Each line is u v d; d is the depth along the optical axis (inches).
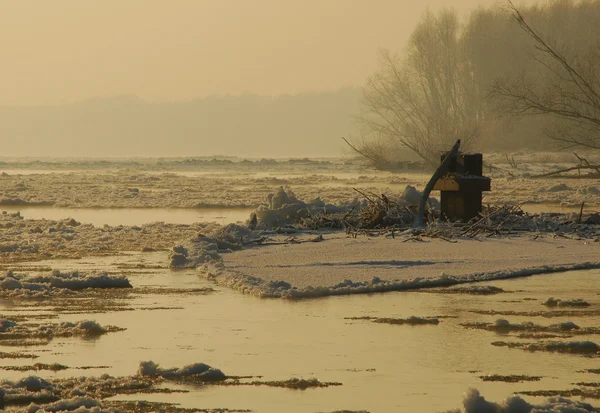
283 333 1425.9
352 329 1454.2
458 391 1095.0
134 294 1808.6
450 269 2084.2
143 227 3235.7
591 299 1721.2
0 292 1806.1
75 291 1844.2
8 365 1230.9
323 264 2158.0
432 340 1370.6
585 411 970.1
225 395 1085.8
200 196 5201.8
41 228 3139.8
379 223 2999.5
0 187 6053.2
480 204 3006.9
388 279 1937.7
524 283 1923.0
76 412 988.6
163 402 1057.5
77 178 7731.3
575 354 1283.2
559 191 5393.7
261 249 2476.6
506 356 1269.7
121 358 1269.7
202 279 2016.5
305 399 1065.5
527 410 984.9
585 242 2603.3
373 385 1125.1
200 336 1407.5
